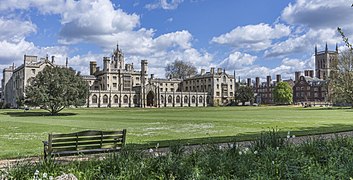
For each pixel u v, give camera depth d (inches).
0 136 829.8
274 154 322.7
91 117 1845.5
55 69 2428.6
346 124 1122.7
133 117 1791.3
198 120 1448.1
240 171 279.6
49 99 2278.5
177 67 6456.7
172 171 288.4
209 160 309.1
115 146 475.2
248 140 645.9
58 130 1003.3
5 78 5895.7
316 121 1300.4
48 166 307.4
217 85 5777.6
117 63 6186.0
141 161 313.7
